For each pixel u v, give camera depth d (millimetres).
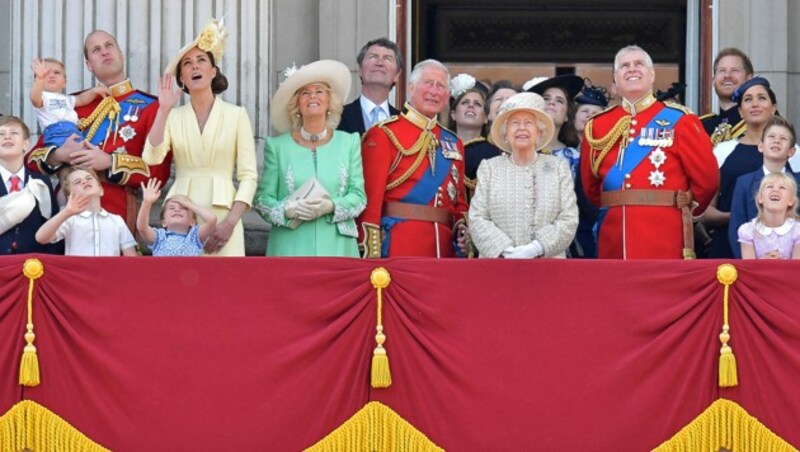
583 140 50656
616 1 65312
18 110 56750
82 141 49969
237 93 56719
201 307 45844
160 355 45719
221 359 45750
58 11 56594
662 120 49875
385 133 50219
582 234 52781
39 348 45594
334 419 45625
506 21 65250
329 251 48938
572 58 65625
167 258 45969
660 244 49375
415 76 50531
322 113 49781
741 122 53312
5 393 45500
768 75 58938
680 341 45656
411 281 45844
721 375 45406
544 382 45656
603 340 45719
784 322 45500
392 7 59125
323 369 45719
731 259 46719
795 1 59312
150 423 45594
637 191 49594
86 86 56312
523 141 48750
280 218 48969
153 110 51500
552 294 45844
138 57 56281
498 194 48688
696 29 59750
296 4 59188
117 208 50344
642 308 45719
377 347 45656
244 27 56938
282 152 49906
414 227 49906
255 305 45875
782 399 45438
